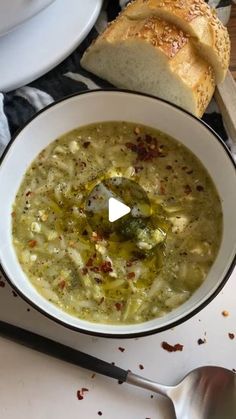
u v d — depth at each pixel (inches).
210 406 10.2
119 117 10.9
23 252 10.3
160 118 10.8
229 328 10.7
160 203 10.7
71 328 9.4
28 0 10.3
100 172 10.8
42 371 10.4
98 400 10.3
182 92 11.5
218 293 10.1
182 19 11.1
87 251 10.4
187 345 10.6
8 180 10.4
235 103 11.6
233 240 10.1
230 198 10.5
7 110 11.5
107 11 12.3
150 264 10.3
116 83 12.2
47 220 10.5
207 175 10.8
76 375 10.4
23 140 10.4
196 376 10.3
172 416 10.3
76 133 10.9
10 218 10.4
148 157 10.9
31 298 9.6
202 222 10.6
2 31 10.8
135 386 10.4
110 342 10.5
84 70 12.2
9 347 10.5
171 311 10.0
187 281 10.2
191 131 10.7
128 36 11.3
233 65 12.3
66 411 10.2
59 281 10.1
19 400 10.2
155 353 10.5
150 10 11.3
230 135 11.7
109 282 10.2
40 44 11.7
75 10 11.9
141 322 9.9
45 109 10.4
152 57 11.3
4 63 11.5
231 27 12.4
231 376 10.3
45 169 10.7
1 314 10.5
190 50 11.3
